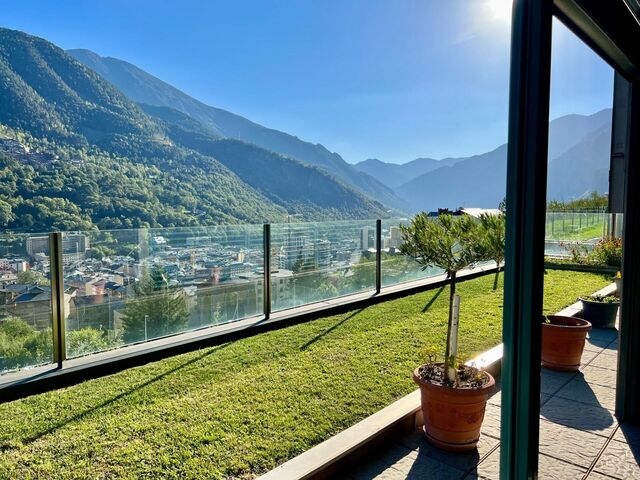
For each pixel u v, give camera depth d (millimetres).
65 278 3885
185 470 2312
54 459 2432
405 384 3459
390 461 2535
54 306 3812
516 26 1670
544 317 4301
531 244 1681
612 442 2779
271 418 2889
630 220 2959
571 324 4168
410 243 3189
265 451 2496
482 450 2652
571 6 1772
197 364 3980
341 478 2373
